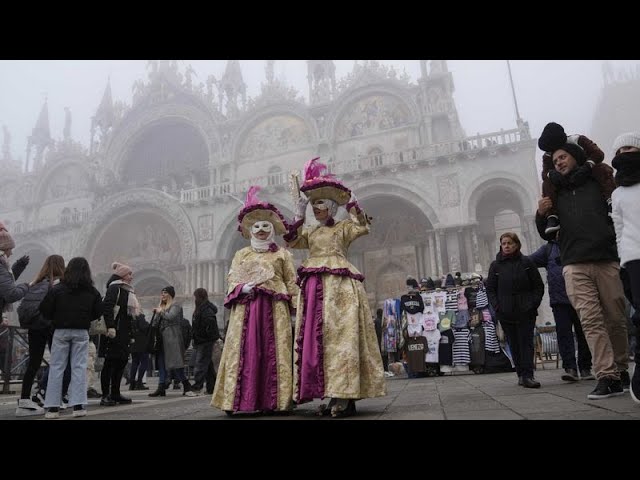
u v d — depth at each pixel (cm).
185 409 616
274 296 544
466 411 414
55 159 4472
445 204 2841
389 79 3334
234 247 3488
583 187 504
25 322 634
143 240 3891
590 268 489
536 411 380
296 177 537
